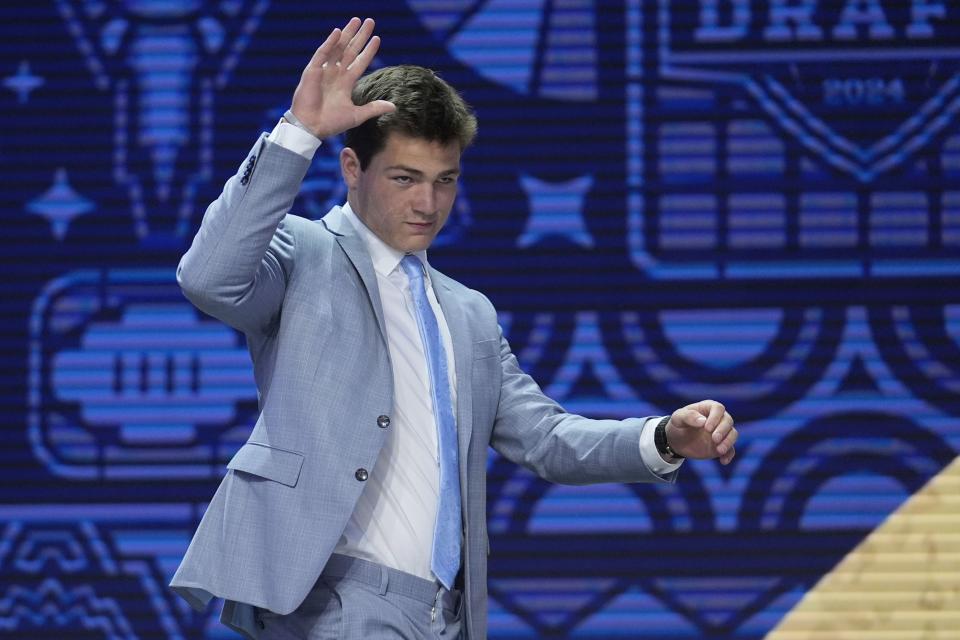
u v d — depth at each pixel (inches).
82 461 874.1
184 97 905.5
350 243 408.8
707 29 897.5
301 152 371.9
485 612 406.9
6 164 898.7
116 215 894.4
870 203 880.3
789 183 884.0
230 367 880.3
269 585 371.9
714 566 861.2
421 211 402.3
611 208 889.5
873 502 860.6
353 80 378.6
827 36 893.8
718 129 890.1
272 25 911.7
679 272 880.9
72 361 881.5
